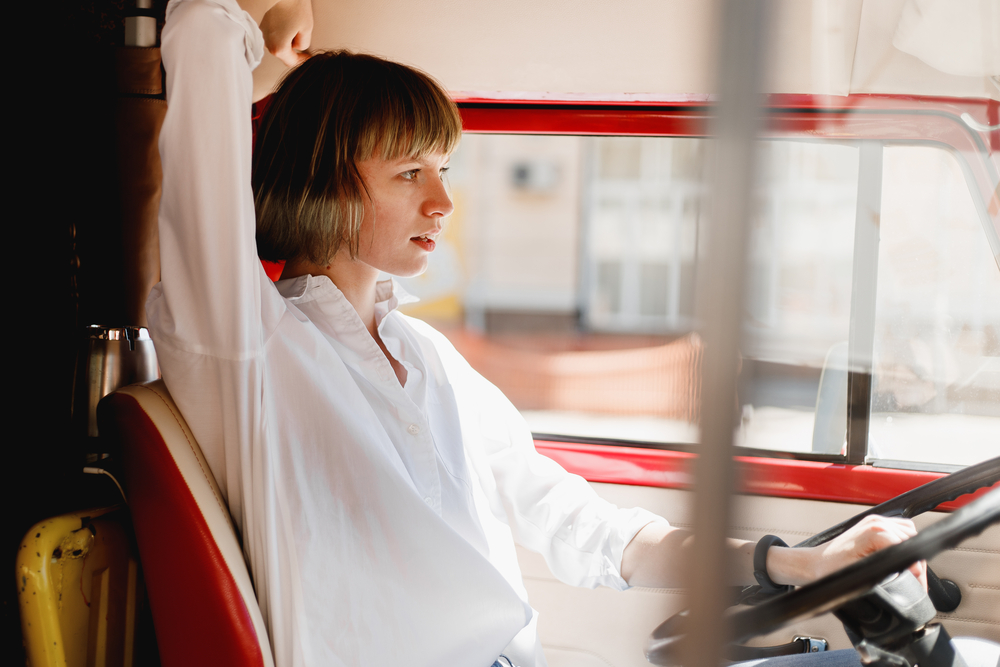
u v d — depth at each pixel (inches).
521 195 460.4
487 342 416.8
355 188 38.6
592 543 44.0
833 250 54.4
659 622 42.6
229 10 31.7
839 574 28.6
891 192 54.4
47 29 53.8
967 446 55.4
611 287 464.4
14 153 52.8
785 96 52.4
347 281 41.4
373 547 35.1
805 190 54.2
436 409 44.7
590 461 59.2
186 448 34.5
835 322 55.3
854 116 53.6
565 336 441.1
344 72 39.2
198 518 33.2
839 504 54.5
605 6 51.2
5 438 51.9
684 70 54.0
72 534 37.2
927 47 48.4
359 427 36.0
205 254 32.7
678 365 59.2
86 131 53.6
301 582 33.8
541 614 57.1
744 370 21.2
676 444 60.1
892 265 55.0
